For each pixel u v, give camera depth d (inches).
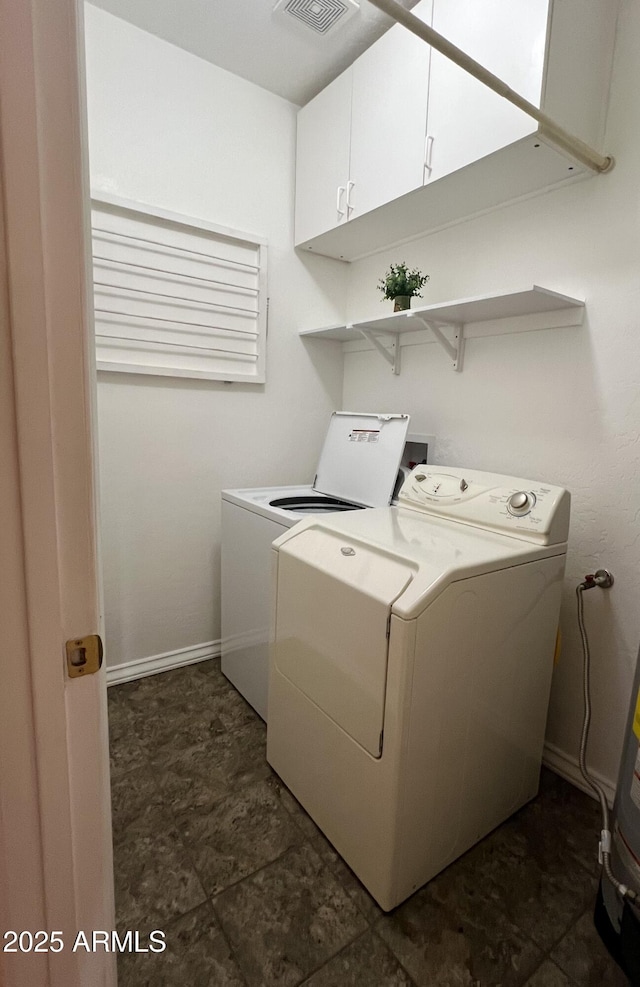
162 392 81.3
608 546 59.5
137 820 55.1
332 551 52.9
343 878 48.8
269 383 92.8
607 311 58.0
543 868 50.8
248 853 51.4
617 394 57.5
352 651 46.5
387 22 67.4
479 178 61.1
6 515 18.2
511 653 51.3
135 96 72.2
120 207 72.4
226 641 84.0
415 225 78.4
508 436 70.4
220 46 74.5
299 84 83.4
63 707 20.5
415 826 45.3
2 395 17.5
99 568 21.4
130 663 84.1
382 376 93.4
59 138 17.3
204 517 88.6
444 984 40.1
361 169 73.8
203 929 43.7
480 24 54.2
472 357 75.1
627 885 41.5
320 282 97.0
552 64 49.1
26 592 18.9
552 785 63.5
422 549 48.8
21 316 17.3
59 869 21.5
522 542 53.1
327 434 92.4
